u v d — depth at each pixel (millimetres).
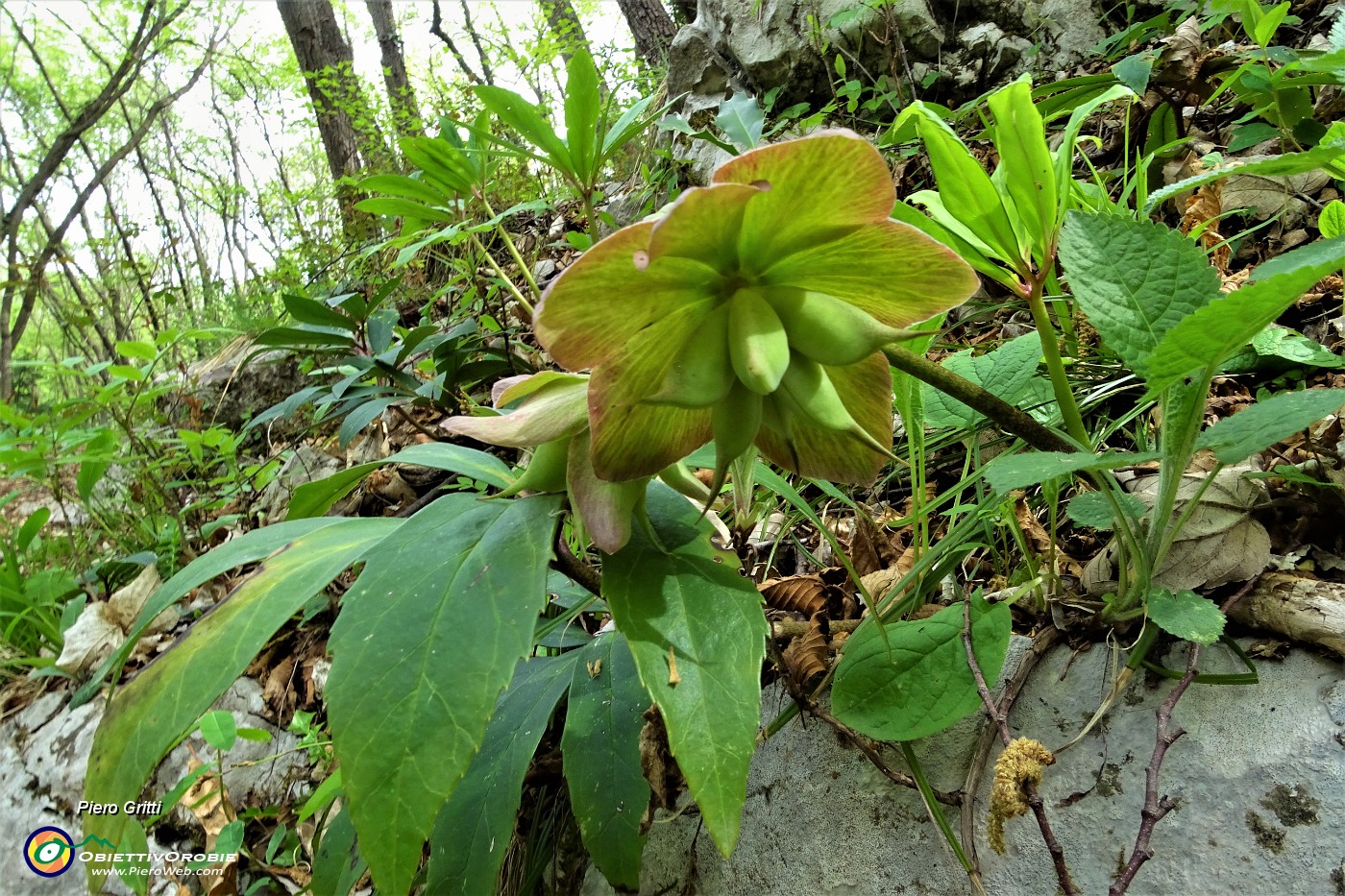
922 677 182
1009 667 199
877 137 539
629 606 154
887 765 201
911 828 195
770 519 312
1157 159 365
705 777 137
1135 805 171
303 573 161
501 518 160
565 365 131
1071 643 195
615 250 117
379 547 160
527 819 267
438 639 142
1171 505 167
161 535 540
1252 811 160
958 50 585
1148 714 178
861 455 165
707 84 661
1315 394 150
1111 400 281
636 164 711
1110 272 164
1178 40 409
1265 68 313
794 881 207
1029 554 222
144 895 166
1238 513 185
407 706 137
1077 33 564
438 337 418
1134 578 176
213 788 345
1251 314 128
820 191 121
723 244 127
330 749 314
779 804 217
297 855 324
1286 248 315
